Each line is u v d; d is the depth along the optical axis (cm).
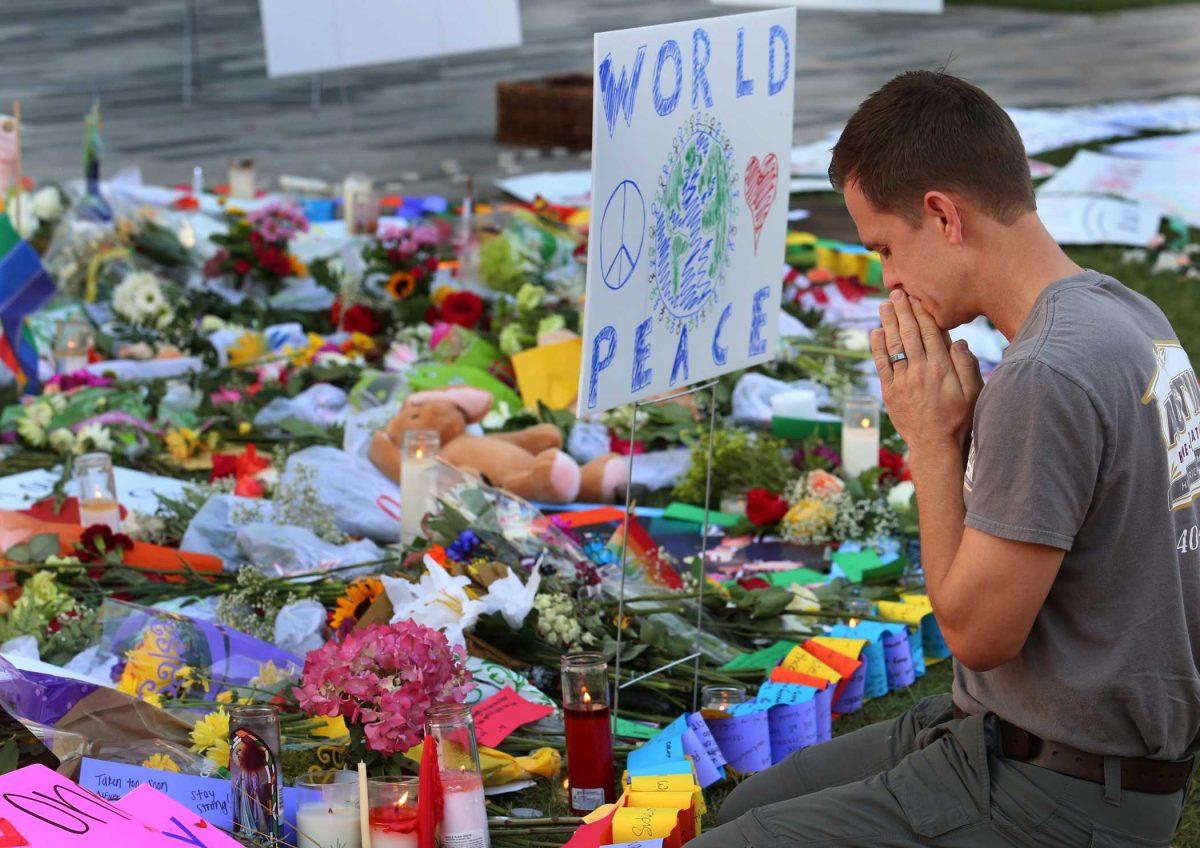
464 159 1424
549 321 744
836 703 428
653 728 399
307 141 1526
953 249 258
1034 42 2303
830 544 547
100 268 809
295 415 664
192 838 281
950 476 261
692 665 427
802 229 1138
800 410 644
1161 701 246
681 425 658
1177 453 249
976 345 788
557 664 420
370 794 308
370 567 481
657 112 326
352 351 757
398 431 573
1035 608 242
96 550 471
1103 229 1105
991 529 241
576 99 1480
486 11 1034
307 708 328
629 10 2509
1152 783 252
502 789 367
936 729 281
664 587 462
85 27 2342
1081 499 238
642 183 326
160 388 657
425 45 1023
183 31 2294
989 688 263
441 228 901
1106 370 239
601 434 644
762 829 274
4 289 664
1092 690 246
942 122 255
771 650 440
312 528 512
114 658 400
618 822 310
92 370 691
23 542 469
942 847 262
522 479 572
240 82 1902
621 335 331
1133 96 1750
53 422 624
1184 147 1420
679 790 329
